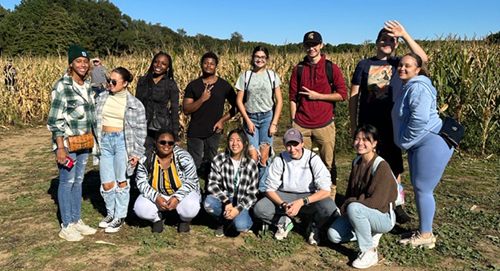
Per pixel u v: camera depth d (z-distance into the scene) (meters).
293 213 3.70
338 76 4.56
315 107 4.61
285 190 4.01
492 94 7.45
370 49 13.54
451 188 5.56
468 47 8.46
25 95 12.59
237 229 4.02
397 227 4.25
